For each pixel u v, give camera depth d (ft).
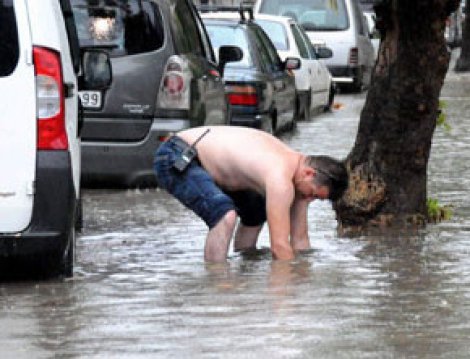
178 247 70.03
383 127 76.13
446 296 56.39
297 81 157.38
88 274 61.93
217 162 65.41
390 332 49.57
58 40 57.82
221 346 47.21
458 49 370.12
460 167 106.93
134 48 91.91
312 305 54.24
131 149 91.86
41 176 56.80
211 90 99.86
